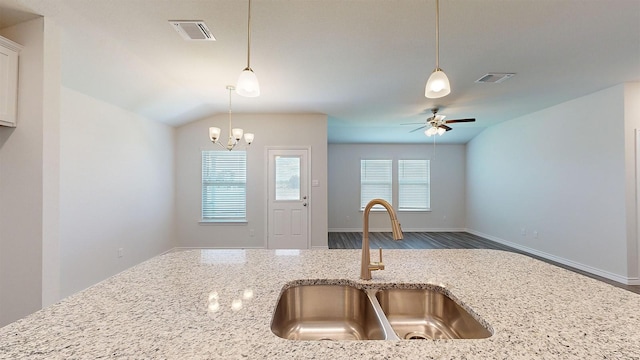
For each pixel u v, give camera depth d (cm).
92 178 333
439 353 68
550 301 99
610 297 102
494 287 113
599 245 380
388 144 749
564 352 68
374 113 505
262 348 70
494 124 605
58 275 220
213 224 511
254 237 512
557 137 446
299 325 123
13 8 200
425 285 120
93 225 334
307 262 150
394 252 172
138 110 402
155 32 234
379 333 96
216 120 512
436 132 475
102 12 208
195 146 512
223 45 256
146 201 434
